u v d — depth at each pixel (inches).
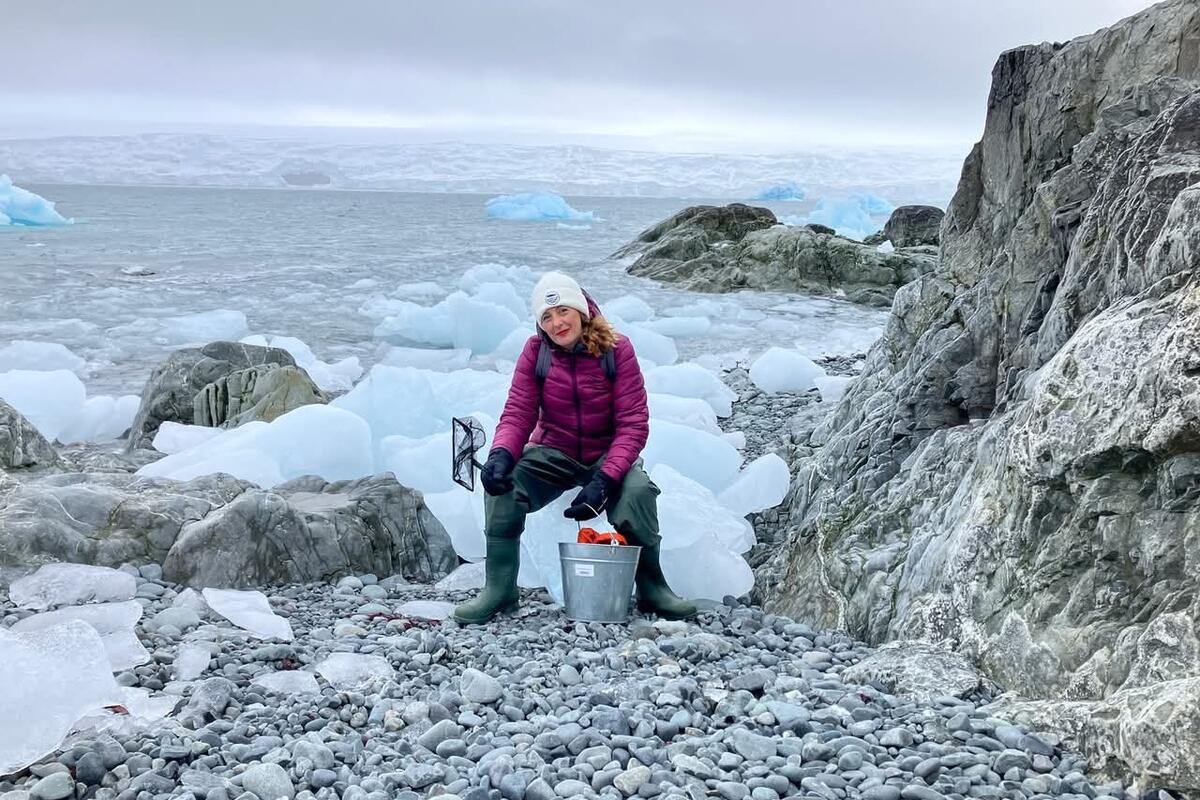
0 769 117.5
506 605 194.1
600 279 913.5
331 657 160.7
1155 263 146.3
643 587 197.9
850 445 239.6
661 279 898.1
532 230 1921.8
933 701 141.4
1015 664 142.5
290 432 267.6
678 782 117.9
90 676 134.3
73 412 393.1
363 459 271.1
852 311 740.7
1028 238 219.0
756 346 587.2
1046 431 145.9
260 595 191.5
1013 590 148.9
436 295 811.4
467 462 198.7
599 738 129.1
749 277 847.1
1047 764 120.5
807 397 416.8
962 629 154.9
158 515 211.5
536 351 191.9
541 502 195.0
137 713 135.6
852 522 210.4
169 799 113.1
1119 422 136.1
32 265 981.8
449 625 186.7
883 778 118.6
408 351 546.6
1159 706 110.3
